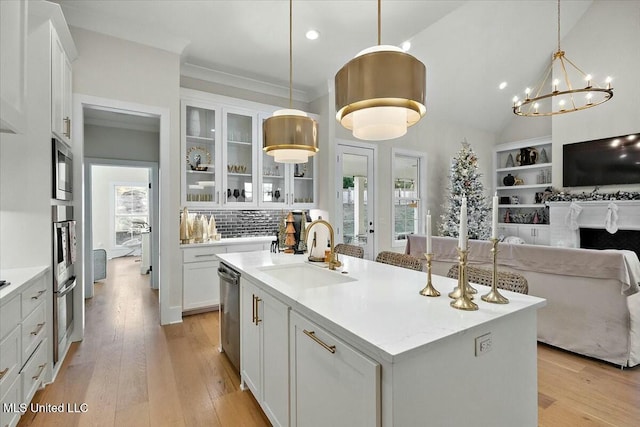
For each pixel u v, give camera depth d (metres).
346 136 5.36
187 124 3.87
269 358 1.78
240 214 4.61
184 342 2.98
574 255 2.63
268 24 3.18
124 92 3.21
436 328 1.12
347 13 3.00
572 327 2.68
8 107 1.75
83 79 3.02
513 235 7.19
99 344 2.92
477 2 4.25
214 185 4.02
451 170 6.52
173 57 3.48
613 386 2.22
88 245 4.46
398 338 1.03
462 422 1.15
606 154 5.38
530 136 7.15
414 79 1.28
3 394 1.63
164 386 2.24
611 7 5.25
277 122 1.98
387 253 2.62
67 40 2.68
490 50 5.20
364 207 5.60
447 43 4.76
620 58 5.20
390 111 1.37
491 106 6.76
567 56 5.75
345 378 1.15
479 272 1.88
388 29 3.27
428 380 1.04
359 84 1.27
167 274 3.46
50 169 2.34
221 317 2.74
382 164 5.84
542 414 1.93
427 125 6.52
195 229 3.83
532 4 4.68
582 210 5.57
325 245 2.41
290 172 4.64
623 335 2.42
